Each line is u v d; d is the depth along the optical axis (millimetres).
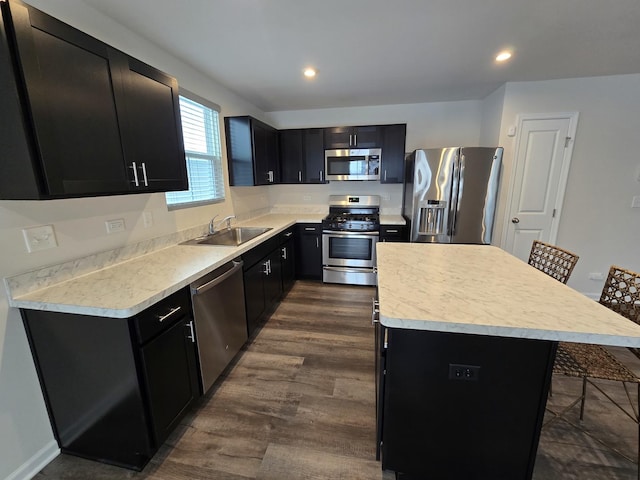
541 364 1046
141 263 1794
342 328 2652
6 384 1260
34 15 1025
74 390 1358
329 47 2096
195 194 2580
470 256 1852
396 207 4082
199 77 2561
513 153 3086
